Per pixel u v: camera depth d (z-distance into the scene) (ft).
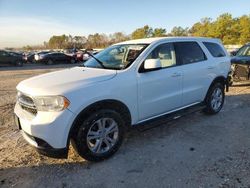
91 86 11.89
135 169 11.86
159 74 14.65
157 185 10.56
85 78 12.42
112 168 12.01
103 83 12.31
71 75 13.12
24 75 53.16
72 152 13.66
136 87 13.50
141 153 13.43
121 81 12.92
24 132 12.12
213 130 16.51
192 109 17.48
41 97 11.11
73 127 11.34
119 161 12.64
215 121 18.26
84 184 10.82
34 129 11.04
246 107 21.88
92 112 11.98
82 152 11.88
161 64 15.07
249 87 30.86
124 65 13.87
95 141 12.39
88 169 11.99
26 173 11.78
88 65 15.42
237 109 21.29
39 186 10.77
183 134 15.93
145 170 11.74
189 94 16.88
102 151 12.57
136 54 14.29
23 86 12.42
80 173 11.68
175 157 12.91
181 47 16.69
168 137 15.49
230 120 18.44
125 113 13.41
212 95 19.10
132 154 13.34
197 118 18.95
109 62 14.82
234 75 30.81
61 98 11.00
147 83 13.98
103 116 12.23
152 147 14.14
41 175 11.59
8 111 21.93
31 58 101.40
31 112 11.77
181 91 16.21
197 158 12.74
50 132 10.88
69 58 98.73
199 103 18.22
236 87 31.14
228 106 22.25
